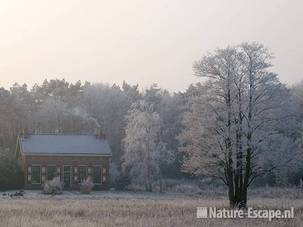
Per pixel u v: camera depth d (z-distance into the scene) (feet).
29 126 451.53
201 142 162.09
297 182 294.46
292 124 163.43
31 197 248.93
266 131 159.74
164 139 422.00
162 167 407.44
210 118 158.61
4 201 198.70
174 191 318.04
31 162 341.41
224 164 162.40
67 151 349.41
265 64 160.35
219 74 161.58
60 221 111.45
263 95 159.74
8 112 436.76
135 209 146.30
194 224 105.70
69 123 463.83
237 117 159.12
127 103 499.10
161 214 130.82
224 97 160.45
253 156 160.86
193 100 164.04
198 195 275.39
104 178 349.20
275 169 164.66
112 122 483.10
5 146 431.84
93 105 509.35
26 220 110.22
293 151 163.63
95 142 360.69
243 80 159.63
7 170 327.88
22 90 532.32
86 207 154.20
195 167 165.78
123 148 411.13
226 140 157.58
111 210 142.31
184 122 166.71
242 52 161.38
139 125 342.23
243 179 167.94
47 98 526.98
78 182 347.77
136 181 345.10
